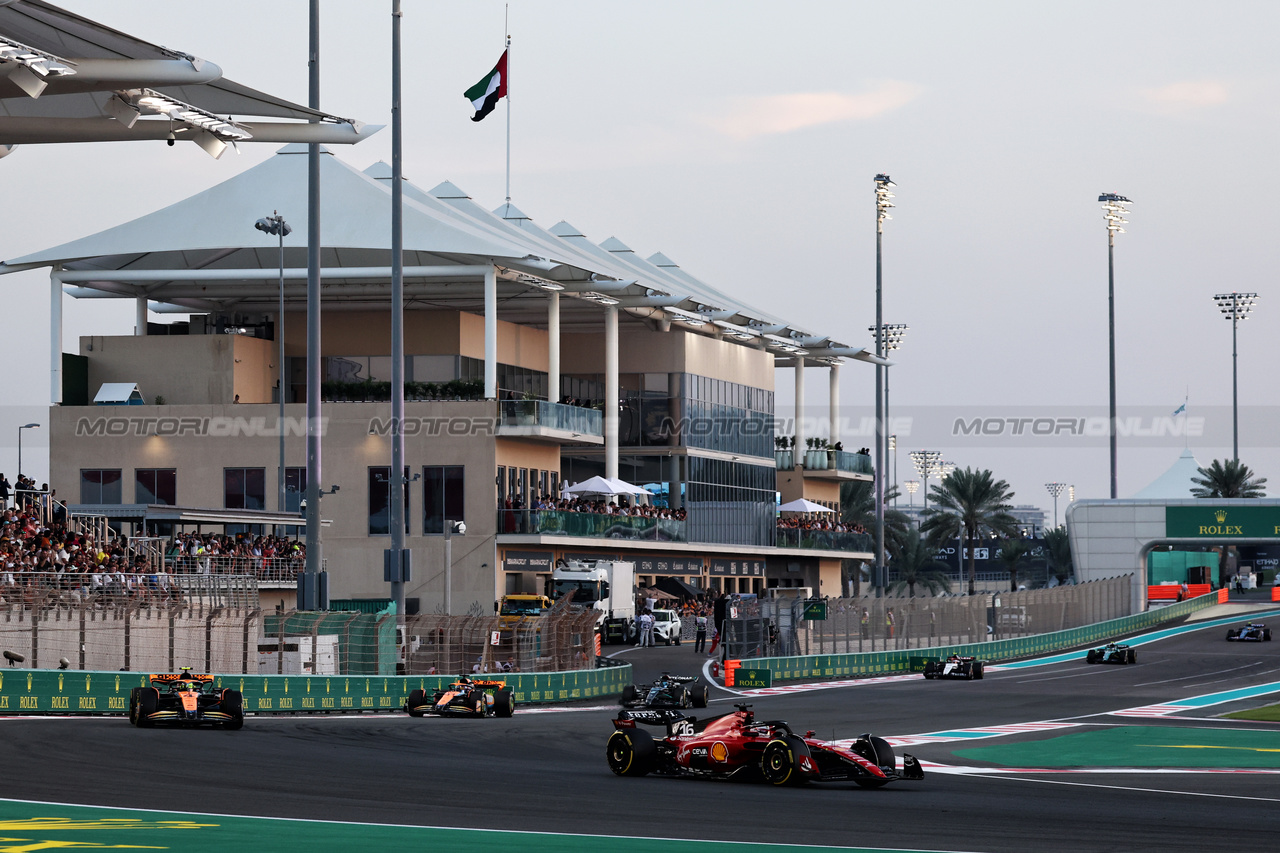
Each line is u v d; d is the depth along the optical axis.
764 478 133.62
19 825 19.97
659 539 111.56
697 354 121.56
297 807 23.22
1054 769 37.50
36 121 30.47
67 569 60.12
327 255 97.38
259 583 77.25
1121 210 146.88
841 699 68.25
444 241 95.56
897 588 198.00
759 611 87.69
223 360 100.94
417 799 25.00
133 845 18.33
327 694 53.75
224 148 30.95
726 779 30.77
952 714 60.12
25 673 44.69
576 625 70.00
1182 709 65.94
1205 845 21.59
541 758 36.25
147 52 27.44
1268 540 136.00
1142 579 139.62
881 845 20.69
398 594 65.31
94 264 99.06
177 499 99.25
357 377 106.69
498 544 97.31
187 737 37.19
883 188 119.69
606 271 107.81
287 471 98.69
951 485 178.25
